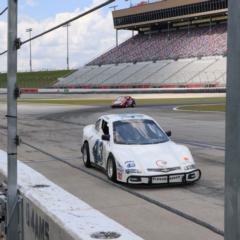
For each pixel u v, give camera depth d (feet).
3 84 353.72
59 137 69.15
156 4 379.55
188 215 24.35
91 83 345.31
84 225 11.86
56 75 431.43
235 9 6.95
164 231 21.67
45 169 40.40
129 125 35.86
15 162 15.25
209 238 20.47
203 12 341.82
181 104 164.86
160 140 34.94
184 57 323.78
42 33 14.92
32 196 15.25
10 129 14.96
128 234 11.12
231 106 7.07
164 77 304.71
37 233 14.47
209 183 33.22
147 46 375.45
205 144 57.82
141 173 30.96
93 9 12.44
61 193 15.83
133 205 26.96
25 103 188.14
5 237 16.60
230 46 7.06
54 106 161.58
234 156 7.03
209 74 284.00
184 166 31.71
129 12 407.64
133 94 266.57
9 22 14.61
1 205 17.47
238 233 6.98
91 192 30.63
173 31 388.16
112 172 33.47
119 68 354.33
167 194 29.66
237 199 6.98
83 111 131.44
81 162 44.19
